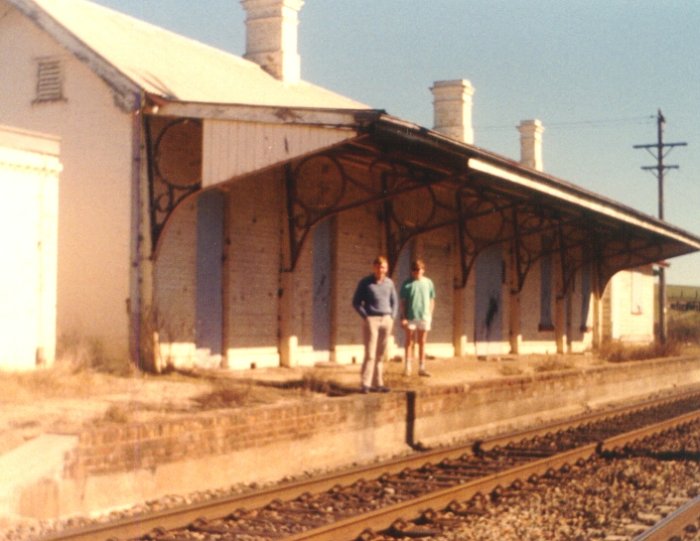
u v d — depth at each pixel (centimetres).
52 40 1609
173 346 1555
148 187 1537
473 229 2488
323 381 1495
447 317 2398
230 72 1995
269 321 1789
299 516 924
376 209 2103
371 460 1325
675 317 5862
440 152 1458
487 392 1658
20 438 936
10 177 1366
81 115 1580
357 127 1298
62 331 1563
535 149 3253
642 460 1323
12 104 1634
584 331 3241
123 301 1530
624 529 875
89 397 1231
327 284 1961
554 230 2980
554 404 1939
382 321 1434
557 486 1119
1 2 1633
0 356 1348
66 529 830
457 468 1230
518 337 2730
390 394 1391
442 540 844
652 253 3247
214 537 827
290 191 1811
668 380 2775
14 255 1371
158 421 1005
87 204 1565
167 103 1504
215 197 1670
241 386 1396
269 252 1788
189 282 1602
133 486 970
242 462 1111
